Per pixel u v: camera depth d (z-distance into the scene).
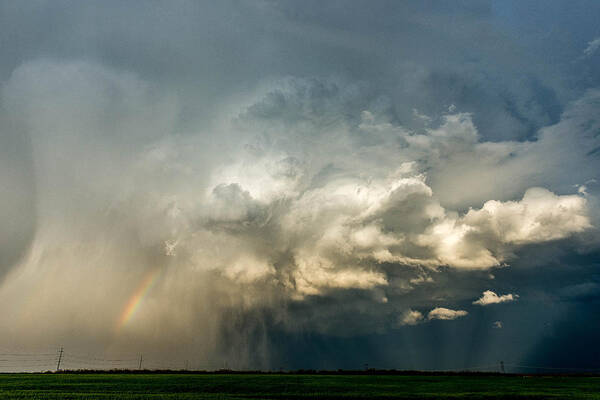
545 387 65.50
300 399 46.09
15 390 49.94
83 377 77.69
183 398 42.88
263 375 94.81
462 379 84.81
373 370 117.19
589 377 95.69
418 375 102.06
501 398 49.38
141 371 113.00
